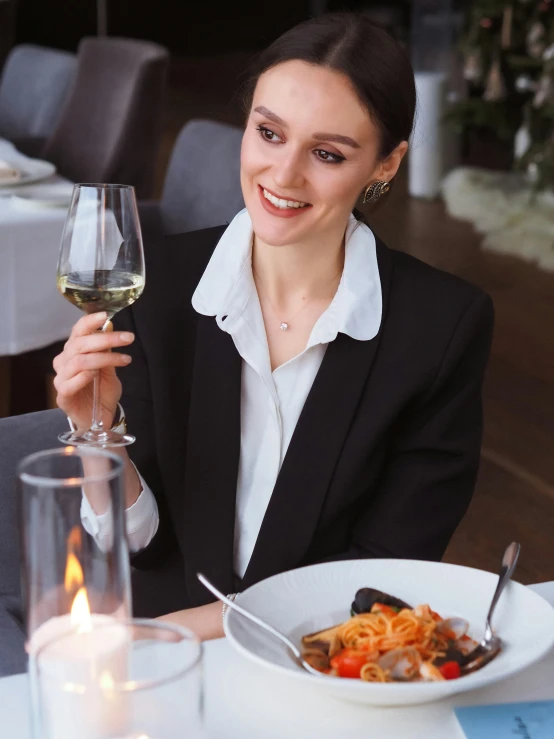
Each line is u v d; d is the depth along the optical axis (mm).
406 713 837
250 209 1313
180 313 1386
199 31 13391
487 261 4984
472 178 5914
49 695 601
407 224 5543
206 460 1343
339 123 1232
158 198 5723
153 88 3342
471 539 2662
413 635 889
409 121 1313
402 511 1356
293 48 1238
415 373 1327
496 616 950
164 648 658
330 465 1312
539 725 808
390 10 10227
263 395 1351
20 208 2436
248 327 1337
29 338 2418
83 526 684
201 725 616
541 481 2973
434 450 1368
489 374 3713
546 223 5262
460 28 5965
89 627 639
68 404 1226
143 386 1396
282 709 839
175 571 1440
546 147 5219
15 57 4078
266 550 1316
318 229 1301
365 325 1331
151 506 1361
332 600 978
